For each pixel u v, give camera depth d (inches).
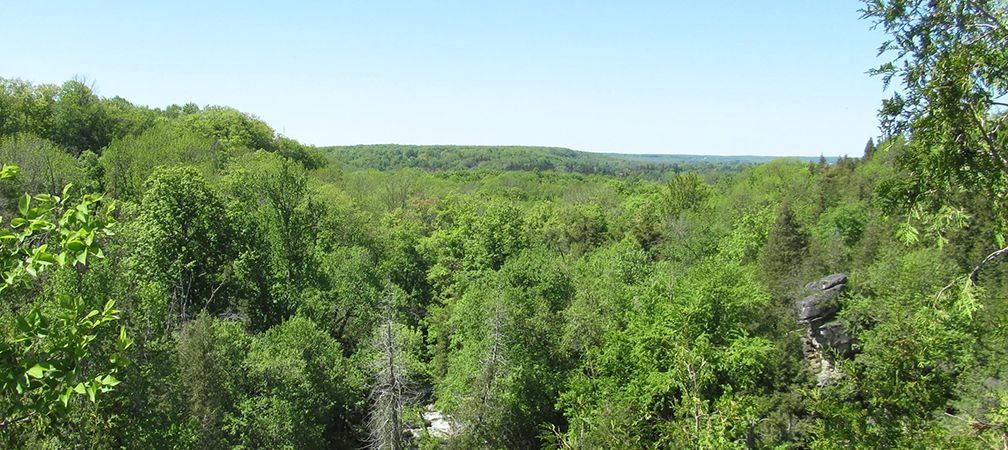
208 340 906.1
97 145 2456.9
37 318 223.6
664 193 3277.6
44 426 371.6
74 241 217.3
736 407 516.1
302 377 1042.7
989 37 317.7
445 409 1104.8
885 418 542.3
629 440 666.2
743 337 943.0
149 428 717.9
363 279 1660.9
